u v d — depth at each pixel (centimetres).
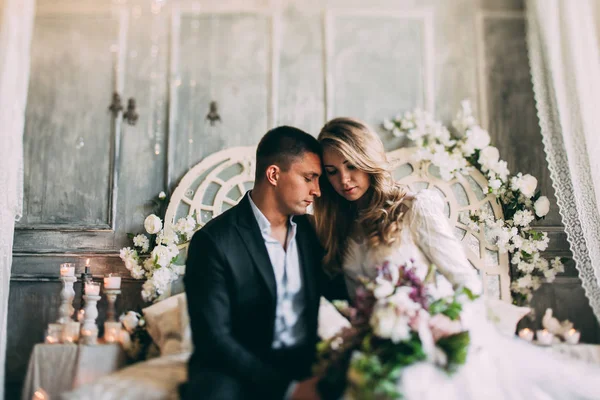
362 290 191
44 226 300
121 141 312
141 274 282
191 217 288
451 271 212
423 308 185
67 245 299
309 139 228
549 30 292
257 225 219
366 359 170
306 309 215
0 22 271
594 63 272
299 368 204
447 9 327
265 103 316
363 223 229
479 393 176
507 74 320
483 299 206
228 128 313
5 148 261
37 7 324
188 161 310
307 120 314
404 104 317
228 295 208
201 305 200
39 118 312
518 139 312
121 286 294
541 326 290
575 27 282
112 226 302
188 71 320
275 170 222
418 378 172
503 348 196
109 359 246
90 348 243
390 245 219
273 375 185
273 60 320
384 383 165
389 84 318
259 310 209
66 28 323
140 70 319
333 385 178
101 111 314
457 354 177
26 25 286
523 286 284
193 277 207
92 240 301
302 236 230
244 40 323
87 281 274
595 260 257
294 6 326
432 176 299
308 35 323
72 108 314
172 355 238
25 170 307
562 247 297
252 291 209
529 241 283
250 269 210
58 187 306
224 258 207
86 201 305
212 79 319
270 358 203
